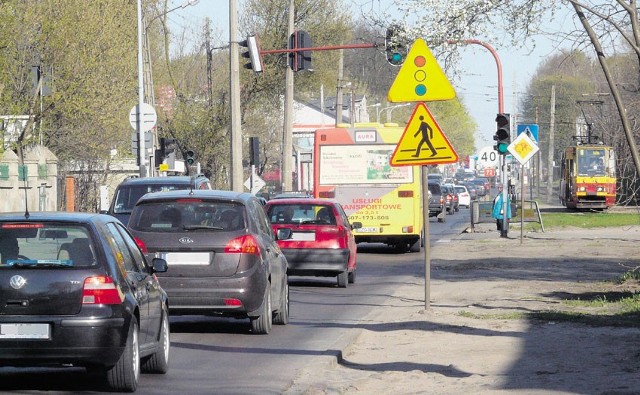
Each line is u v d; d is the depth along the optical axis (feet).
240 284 72.49
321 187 171.53
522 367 59.21
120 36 225.15
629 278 116.57
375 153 170.71
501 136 182.91
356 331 76.69
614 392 49.83
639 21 95.66
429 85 81.92
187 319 87.35
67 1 208.03
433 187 297.12
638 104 116.88
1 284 49.62
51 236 50.96
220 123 316.40
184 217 73.82
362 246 198.70
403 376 57.41
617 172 117.80
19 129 199.11
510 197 241.55
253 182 221.25
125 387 51.72
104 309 49.83
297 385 54.80
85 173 263.70
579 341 69.31
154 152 228.84
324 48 150.61
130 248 56.54
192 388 53.72
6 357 49.26
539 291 107.04
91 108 213.87
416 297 104.01
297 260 114.11
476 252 169.99
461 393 51.39
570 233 219.00
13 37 184.65
